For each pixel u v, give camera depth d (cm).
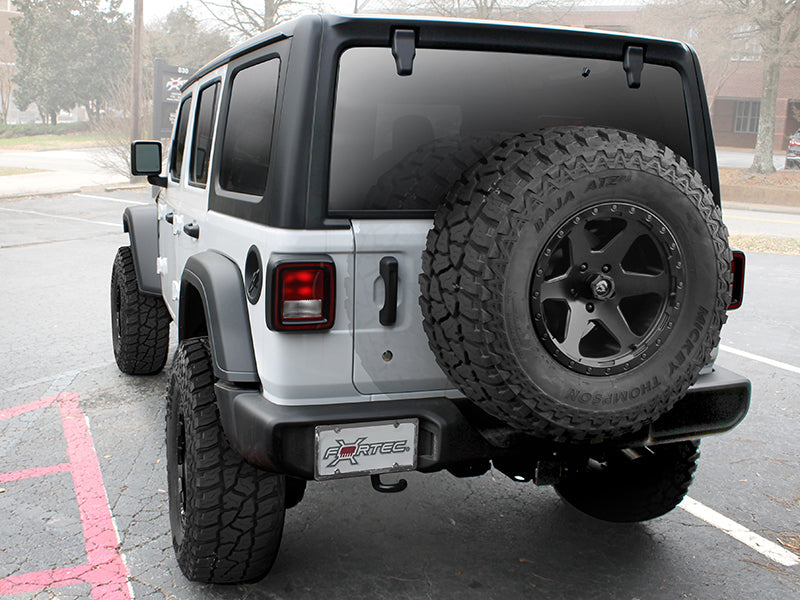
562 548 340
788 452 456
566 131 232
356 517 367
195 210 361
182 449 304
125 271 537
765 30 2495
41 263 1063
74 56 6538
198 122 392
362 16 246
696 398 279
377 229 248
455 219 227
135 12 2241
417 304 255
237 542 279
